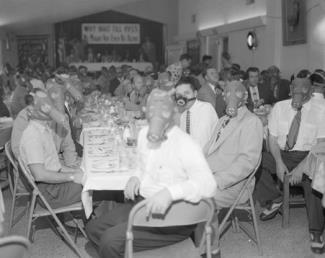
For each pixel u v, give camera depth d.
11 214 3.97
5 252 1.61
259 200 4.09
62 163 4.13
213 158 3.36
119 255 2.35
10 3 13.56
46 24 20.14
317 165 3.27
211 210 2.20
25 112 4.05
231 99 3.26
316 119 3.95
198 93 6.08
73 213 4.12
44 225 4.12
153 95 2.22
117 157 3.48
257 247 3.61
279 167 3.94
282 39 10.02
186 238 2.43
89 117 6.24
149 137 2.18
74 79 7.17
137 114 5.64
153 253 2.32
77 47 20.03
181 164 2.24
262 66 11.08
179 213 2.15
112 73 12.66
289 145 3.99
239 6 12.51
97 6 18.30
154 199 2.08
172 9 19.91
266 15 10.67
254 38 11.28
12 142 4.00
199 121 3.91
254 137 3.22
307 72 6.16
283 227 4.01
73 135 4.80
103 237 2.36
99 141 4.22
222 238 3.79
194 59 16.55
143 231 2.30
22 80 8.73
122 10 19.92
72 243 3.31
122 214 2.65
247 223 4.14
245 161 3.19
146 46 20.06
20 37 20.58
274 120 4.05
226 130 3.33
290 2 9.37
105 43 20.09
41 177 3.20
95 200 3.64
